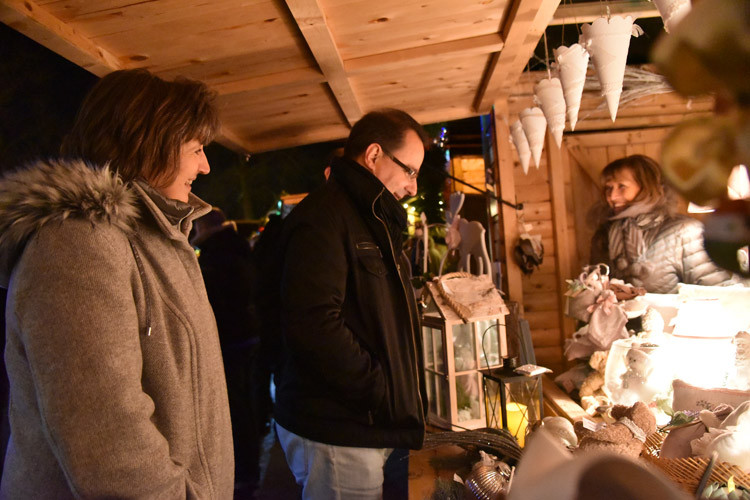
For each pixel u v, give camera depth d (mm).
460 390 2574
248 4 1923
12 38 2443
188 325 1140
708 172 361
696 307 2082
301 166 8406
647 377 2023
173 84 1207
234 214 8406
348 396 1633
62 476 973
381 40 2412
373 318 1685
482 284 2723
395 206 1801
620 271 3076
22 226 948
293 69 2637
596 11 3041
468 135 5902
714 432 1342
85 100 1176
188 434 1100
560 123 2291
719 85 349
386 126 1824
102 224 1002
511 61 2785
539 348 4055
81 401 898
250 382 3477
